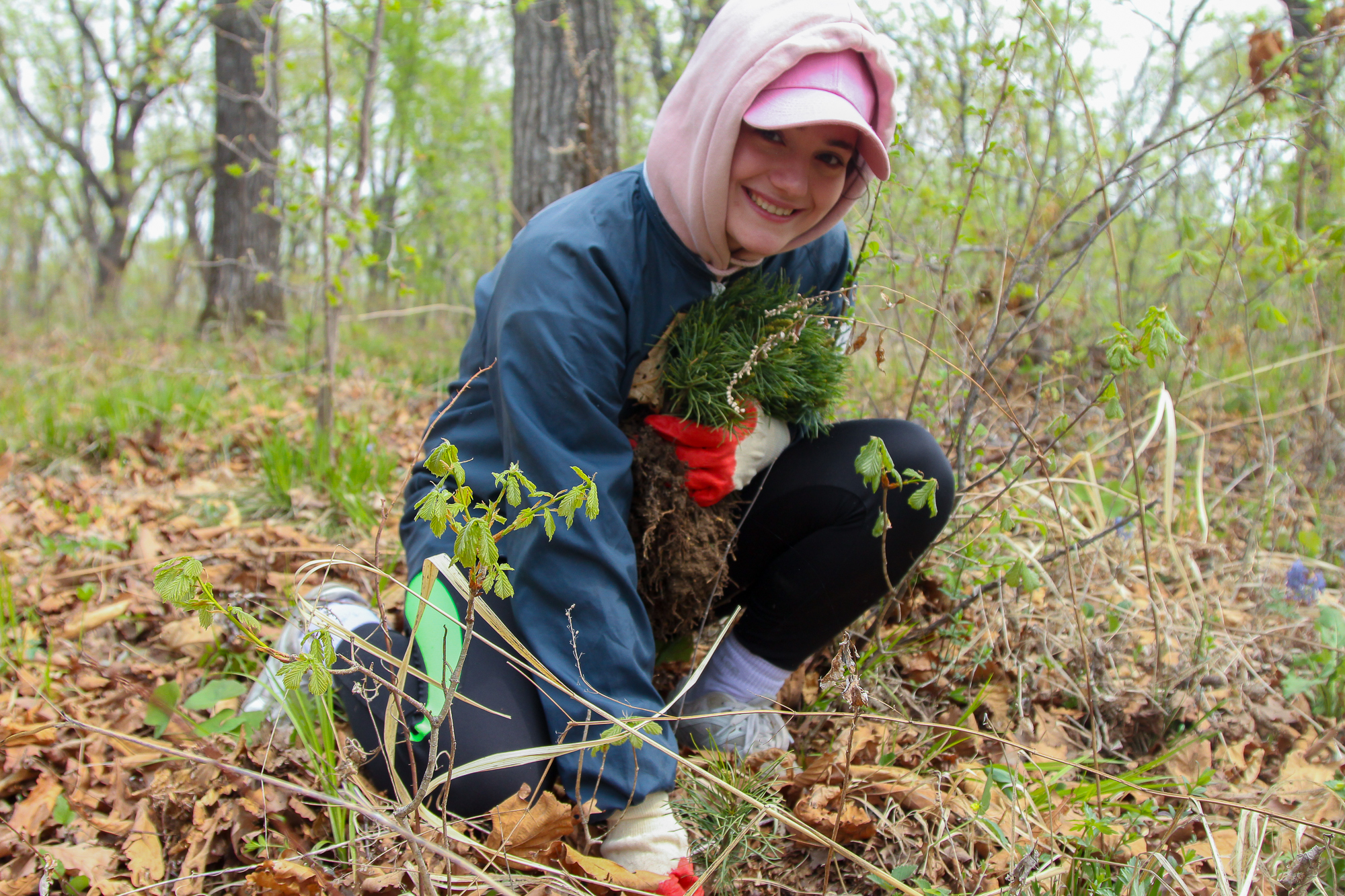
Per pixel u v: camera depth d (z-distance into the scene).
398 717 1.25
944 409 2.35
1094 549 2.35
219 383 4.94
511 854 1.40
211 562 2.60
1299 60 2.78
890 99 1.58
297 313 8.30
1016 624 2.09
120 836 1.59
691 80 1.54
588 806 1.41
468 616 1.07
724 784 1.30
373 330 8.11
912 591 2.08
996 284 2.64
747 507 1.80
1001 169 3.13
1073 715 1.94
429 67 11.16
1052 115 2.36
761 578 1.82
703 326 1.64
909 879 1.43
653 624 1.80
